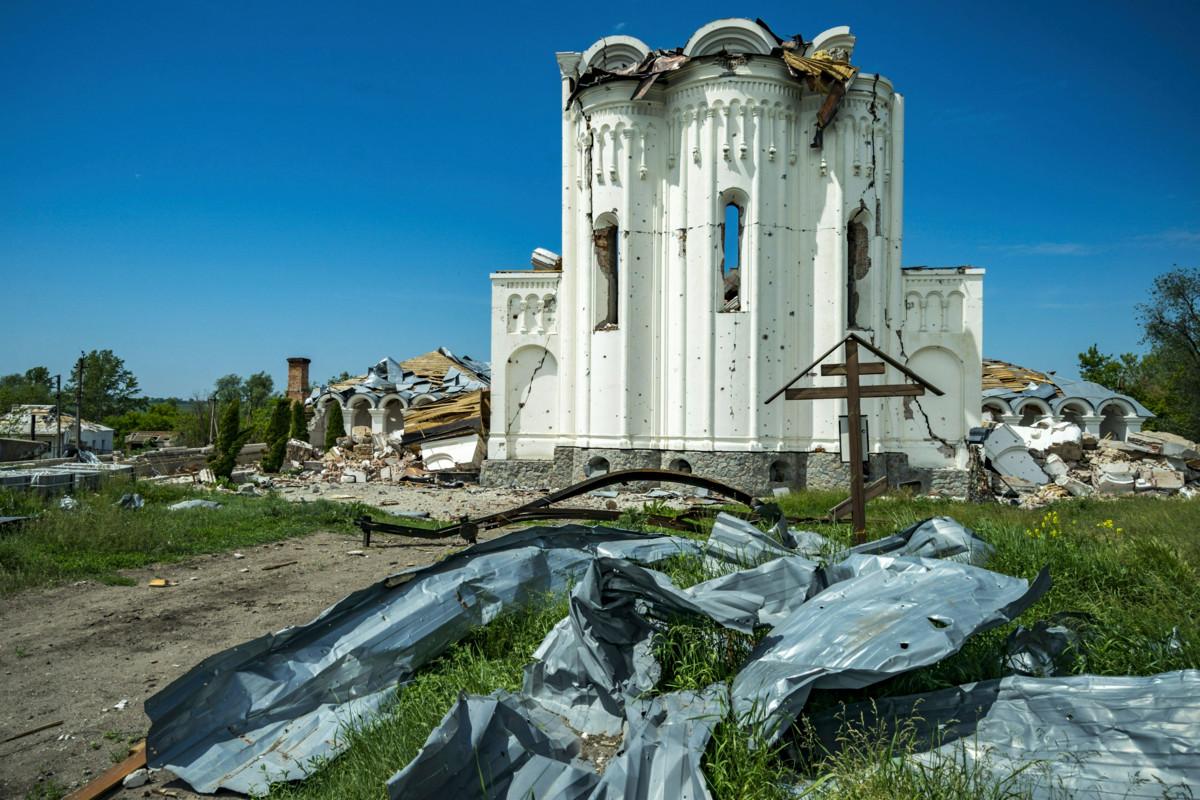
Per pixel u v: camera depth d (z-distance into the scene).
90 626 8.84
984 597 5.46
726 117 25.88
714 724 4.74
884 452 26.12
